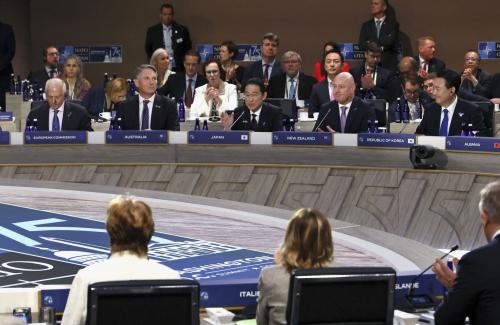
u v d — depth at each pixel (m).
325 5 30.67
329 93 21.91
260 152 17.05
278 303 7.60
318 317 7.17
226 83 22.58
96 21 31.33
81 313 7.65
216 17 30.95
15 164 17.11
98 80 31.34
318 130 17.53
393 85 24.06
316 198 16.84
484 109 18.48
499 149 15.54
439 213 16.03
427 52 25.56
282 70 24.20
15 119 22.17
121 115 18.77
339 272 7.15
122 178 17.23
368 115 18.20
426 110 17.72
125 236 7.86
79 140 17.16
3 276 9.34
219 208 13.00
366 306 7.24
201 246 10.75
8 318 7.77
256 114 18.77
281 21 30.88
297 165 16.91
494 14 29.80
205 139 17.14
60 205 13.24
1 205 13.18
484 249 8.22
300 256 7.62
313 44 30.83
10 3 31.38
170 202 13.38
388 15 28.11
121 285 6.86
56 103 18.78
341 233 11.34
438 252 10.33
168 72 24.27
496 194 8.44
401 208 16.33
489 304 8.12
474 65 24.20
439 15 29.97
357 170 16.62
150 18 31.25
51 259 10.07
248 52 31.00
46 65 25.05
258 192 17.05
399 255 10.17
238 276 9.41
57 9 31.47
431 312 8.84
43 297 8.33
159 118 18.67
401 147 16.33
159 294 6.91
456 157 15.93
